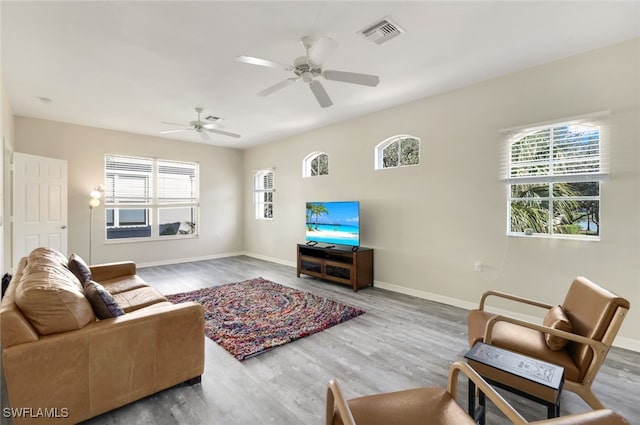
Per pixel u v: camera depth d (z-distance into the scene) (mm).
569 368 1698
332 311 3566
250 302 3896
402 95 3916
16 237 4176
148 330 1924
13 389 1527
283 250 6445
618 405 1944
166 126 5402
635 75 2586
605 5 2143
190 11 2186
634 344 2607
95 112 4582
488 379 1606
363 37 2543
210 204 7055
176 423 1774
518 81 3219
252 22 2324
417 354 2586
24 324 1580
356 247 4602
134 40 2576
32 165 4379
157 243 6293
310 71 2500
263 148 6945
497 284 3412
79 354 1693
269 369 2361
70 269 2768
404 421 1207
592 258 2814
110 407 1798
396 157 4477
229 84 3520
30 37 2521
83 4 2102
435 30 2449
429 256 4016
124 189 5922
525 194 3266
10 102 4129
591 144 2834
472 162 3592
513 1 2100
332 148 5312
